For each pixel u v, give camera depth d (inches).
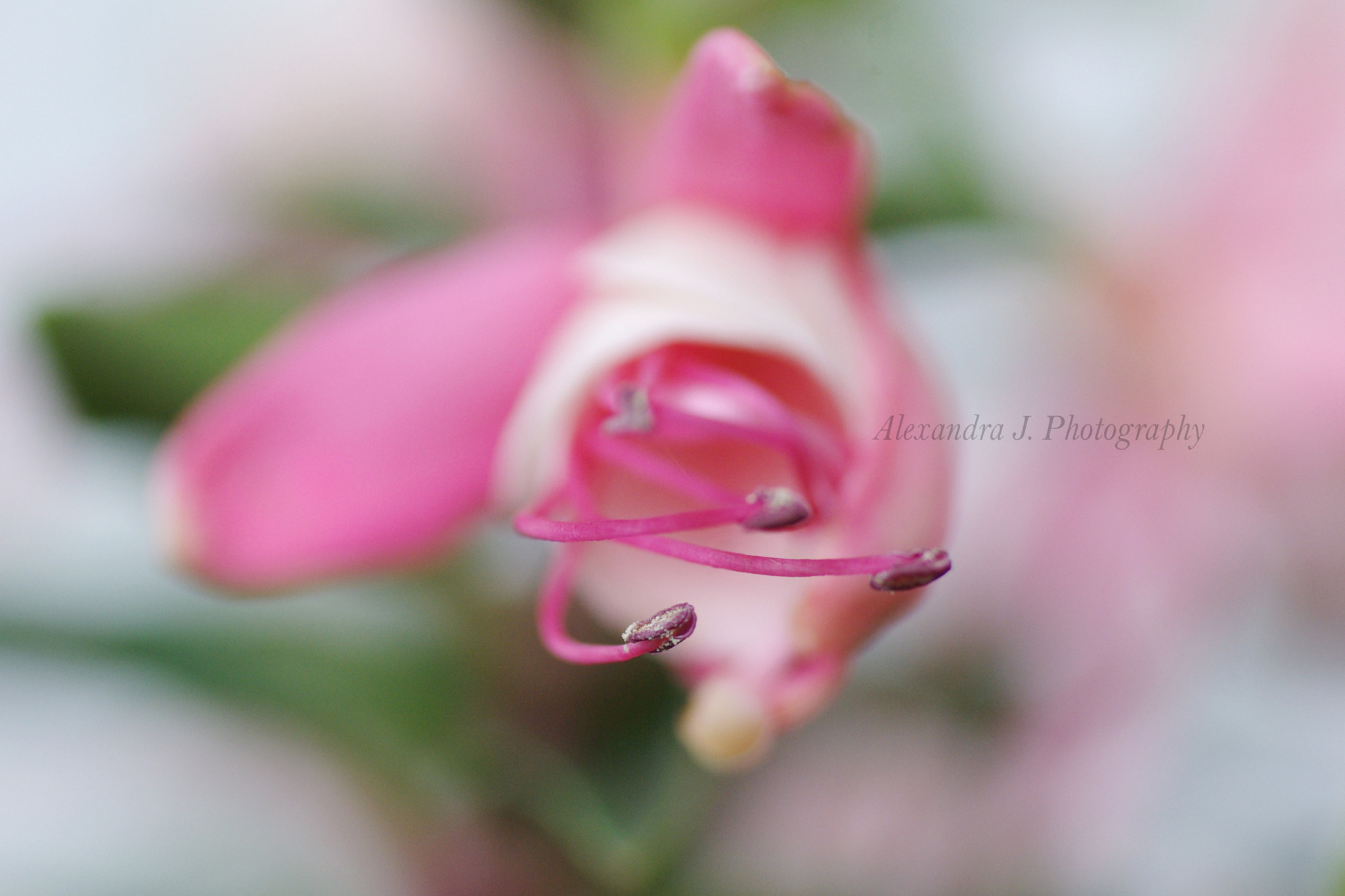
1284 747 6.9
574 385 5.8
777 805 6.4
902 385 5.6
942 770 6.6
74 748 7.7
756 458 5.8
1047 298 7.1
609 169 6.4
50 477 7.0
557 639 5.7
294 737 6.5
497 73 6.5
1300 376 6.8
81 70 8.9
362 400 5.9
